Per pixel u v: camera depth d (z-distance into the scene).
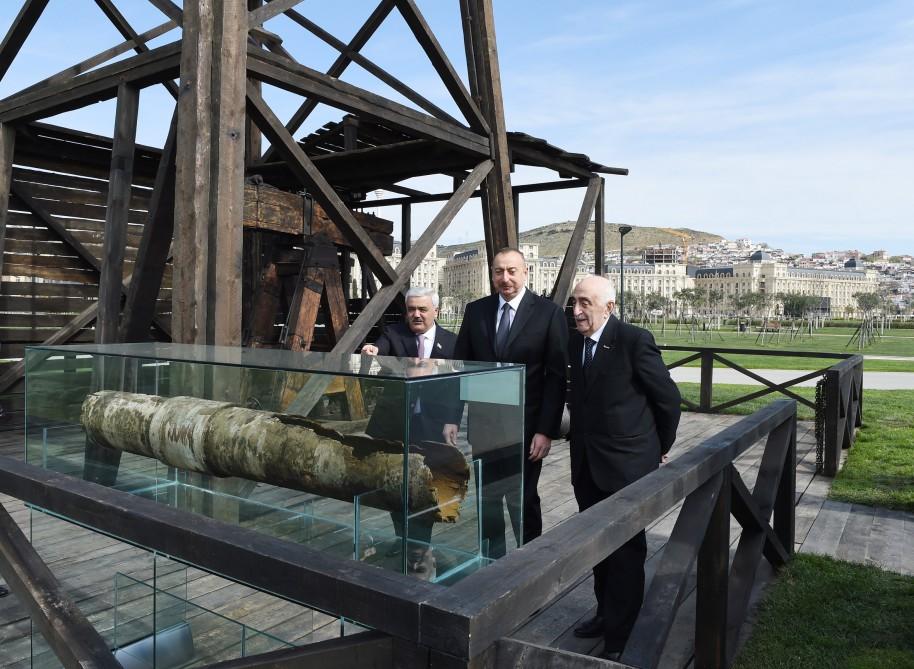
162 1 4.10
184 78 3.77
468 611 0.86
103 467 2.15
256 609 2.07
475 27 6.23
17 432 6.25
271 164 7.15
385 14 6.27
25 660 2.41
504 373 1.65
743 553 2.98
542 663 0.99
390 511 1.37
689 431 8.02
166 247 4.60
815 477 5.75
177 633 1.98
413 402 1.35
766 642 2.75
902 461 6.29
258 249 6.82
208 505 1.85
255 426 1.64
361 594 0.94
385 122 5.05
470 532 1.55
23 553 1.69
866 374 18.05
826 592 3.22
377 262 4.91
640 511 1.52
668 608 1.81
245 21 3.85
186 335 3.69
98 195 7.42
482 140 6.05
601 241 8.90
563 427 4.11
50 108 5.21
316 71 4.39
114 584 2.04
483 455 1.59
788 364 21.56
